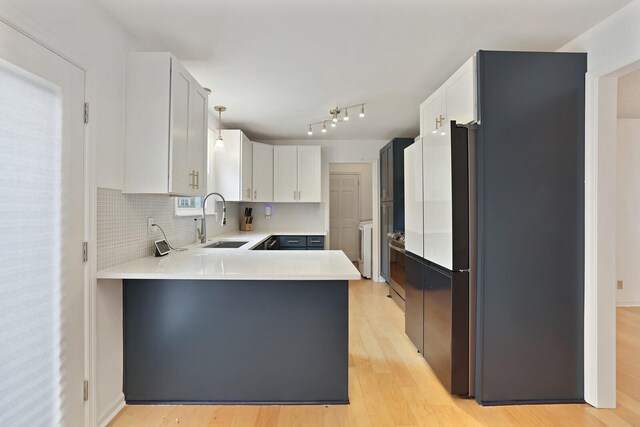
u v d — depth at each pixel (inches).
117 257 79.5
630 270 162.4
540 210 82.0
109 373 75.7
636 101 132.8
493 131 81.3
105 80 73.3
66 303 62.3
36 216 55.7
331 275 71.0
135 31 81.9
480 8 73.2
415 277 112.7
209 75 109.9
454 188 82.1
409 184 117.7
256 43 88.6
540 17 76.1
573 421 75.5
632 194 161.6
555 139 81.7
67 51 61.9
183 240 123.6
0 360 49.7
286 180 198.2
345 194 288.8
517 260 82.0
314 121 167.3
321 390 82.0
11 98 51.0
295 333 81.9
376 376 95.7
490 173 81.4
